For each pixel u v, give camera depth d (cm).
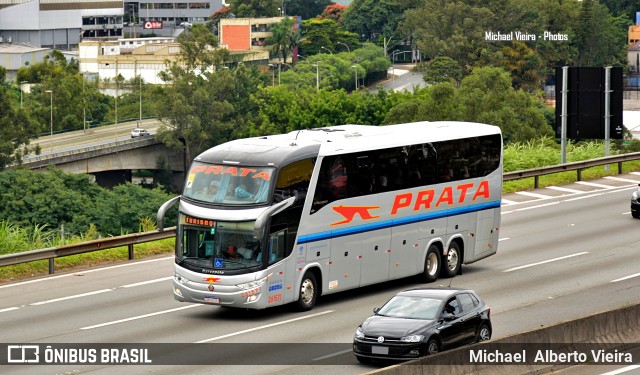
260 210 3064
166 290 3581
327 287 3281
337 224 3281
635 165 6662
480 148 3809
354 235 3341
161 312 3253
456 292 2664
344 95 15150
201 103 16600
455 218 3725
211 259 3097
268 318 3153
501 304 3325
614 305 3294
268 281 3077
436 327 2522
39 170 14875
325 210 3244
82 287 3628
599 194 5731
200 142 16862
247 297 3055
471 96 11531
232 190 3119
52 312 3250
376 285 3659
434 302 2605
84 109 17825
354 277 3362
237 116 16925
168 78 17050
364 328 2545
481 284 3631
